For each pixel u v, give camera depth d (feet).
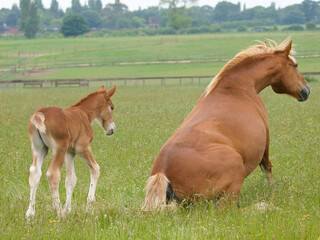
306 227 20.56
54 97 123.34
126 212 22.84
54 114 24.85
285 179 29.96
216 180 23.08
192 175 22.82
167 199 23.15
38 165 25.26
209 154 23.36
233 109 26.55
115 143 46.03
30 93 146.61
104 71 285.23
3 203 25.79
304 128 52.75
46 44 556.10
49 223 21.95
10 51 464.24
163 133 51.21
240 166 23.82
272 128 53.47
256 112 27.94
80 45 514.27
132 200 26.86
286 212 22.58
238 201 25.39
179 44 479.41
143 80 194.29
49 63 342.85
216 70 264.72
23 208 23.84
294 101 92.94
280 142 44.04
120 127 58.44
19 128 57.88
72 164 27.94
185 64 309.42
